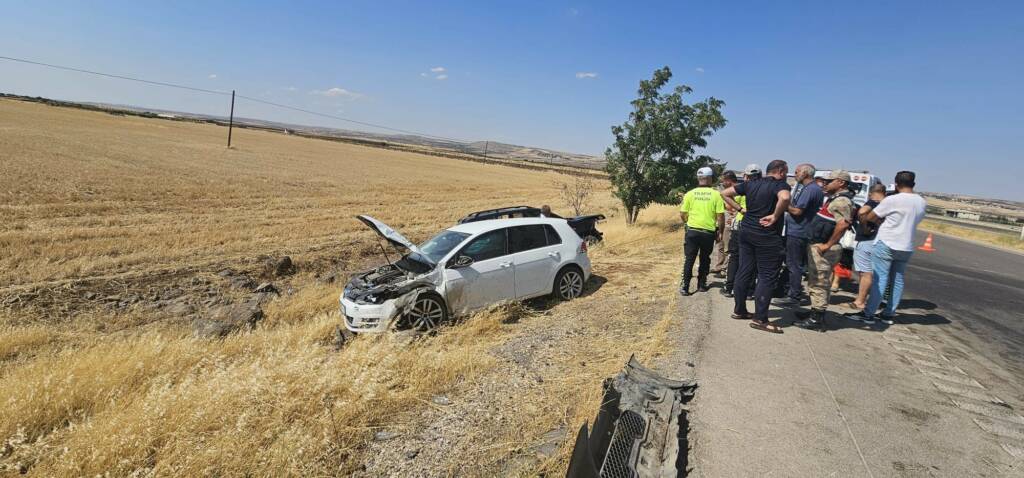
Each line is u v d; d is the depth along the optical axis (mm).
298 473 2859
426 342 5051
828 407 3367
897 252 5141
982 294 7457
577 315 6195
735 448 2869
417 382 4023
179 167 31062
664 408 3162
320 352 5129
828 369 4031
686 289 6598
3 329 6293
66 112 75000
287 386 3688
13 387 3904
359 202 25344
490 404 3689
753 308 6008
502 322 6176
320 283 10086
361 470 2945
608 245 12125
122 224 14531
